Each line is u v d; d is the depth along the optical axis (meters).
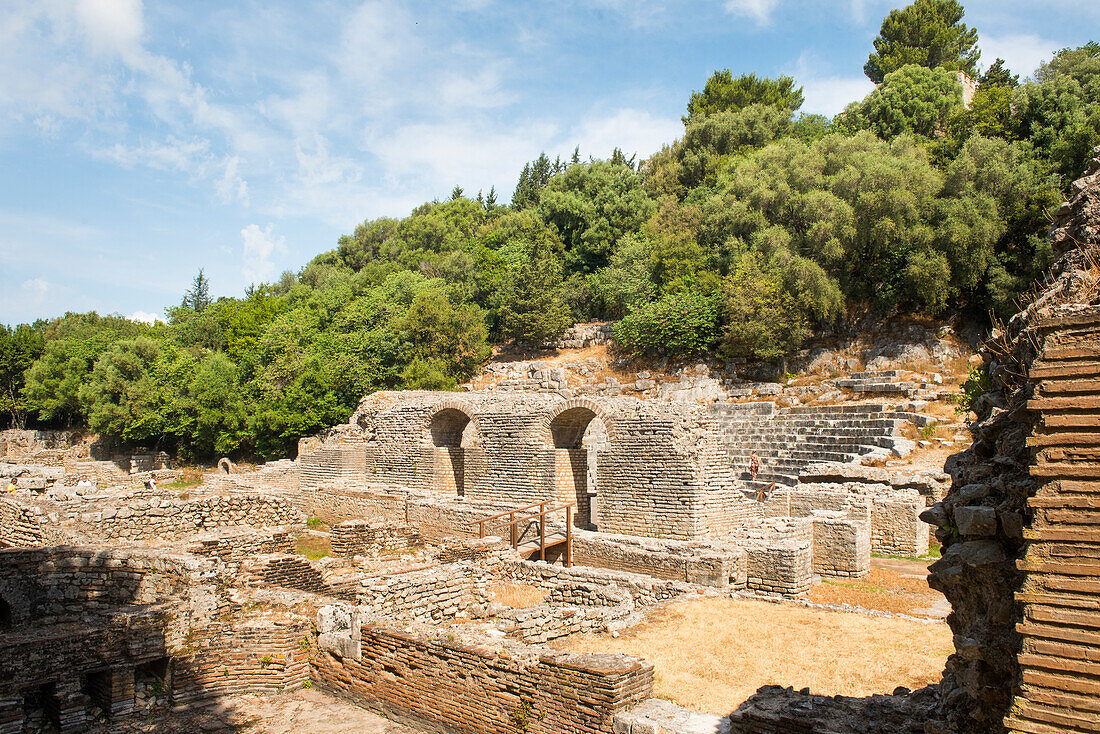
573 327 66.50
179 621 13.10
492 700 10.62
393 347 58.84
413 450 34.75
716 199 54.50
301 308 70.81
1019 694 5.57
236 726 11.81
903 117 59.34
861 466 27.88
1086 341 5.58
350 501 33.50
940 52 74.50
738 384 46.31
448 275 75.12
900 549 23.64
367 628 12.60
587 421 29.22
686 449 23.03
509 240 81.94
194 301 128.12
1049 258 38.78
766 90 80.44
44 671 11.50
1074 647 5.34
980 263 41.25
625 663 9.87
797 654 12.95
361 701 12.55
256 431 54.88
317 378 54.62
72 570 15.22
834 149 51.91
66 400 70.88
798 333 45.06
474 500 28.23
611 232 73.38
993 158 42.44
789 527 19.91
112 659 12.16
